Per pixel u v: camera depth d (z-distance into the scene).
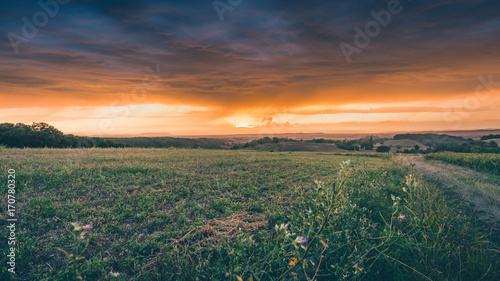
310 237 2.95
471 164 17.14
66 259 3.58
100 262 3.42
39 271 3.33
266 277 2.89
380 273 3.27
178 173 9.94
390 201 6.22
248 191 7.70
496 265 3.34
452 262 3.42
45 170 8.98
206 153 20.62
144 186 7.81
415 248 3.60
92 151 18.05
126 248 3.96
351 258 3.11
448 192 8.21
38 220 4.80
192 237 4.45
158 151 20.73
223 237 4.40
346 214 4.08
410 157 26.17
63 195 6.53
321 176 10.86
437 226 4.20
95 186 7.52
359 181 8.77
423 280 3.07
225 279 3.03
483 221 5.42
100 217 4.99
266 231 4.70
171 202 6.36
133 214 5.41
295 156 22.83
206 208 6.05
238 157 17.73
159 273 3.38
